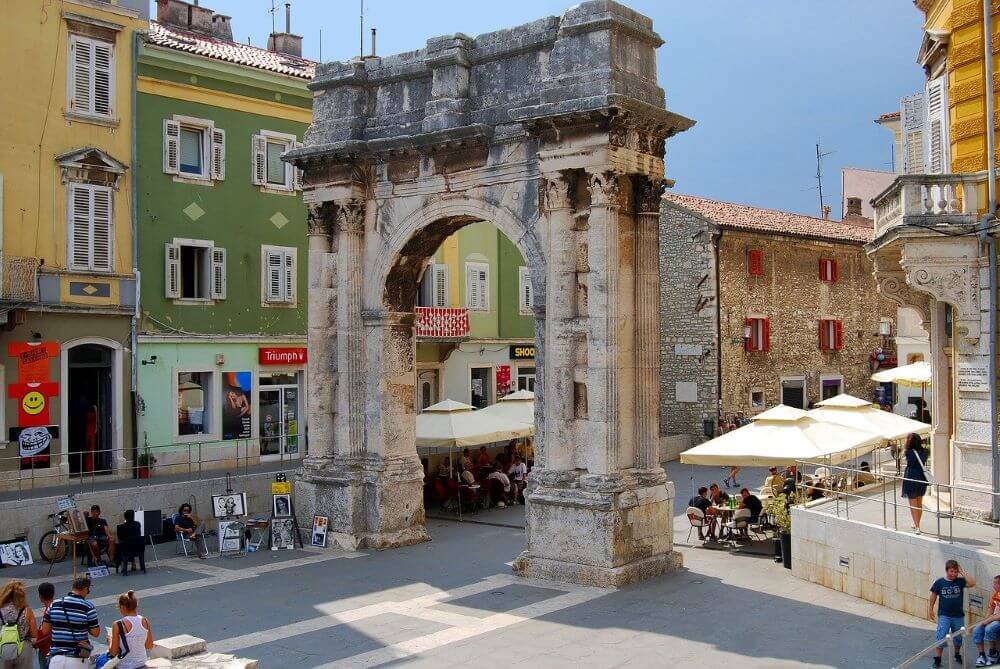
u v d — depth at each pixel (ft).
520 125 68.33
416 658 47.93
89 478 94.73
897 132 104.47
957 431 63.93
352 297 77.15
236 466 103.86
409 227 74.74
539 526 65.10
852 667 45.83
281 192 113.19
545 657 47.70
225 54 107.65
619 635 51.29
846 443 73.92
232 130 108.27
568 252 64.85
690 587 61.62
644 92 64.90
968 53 64.28
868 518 63.10
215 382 106.01
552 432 65.05
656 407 65.82
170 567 70.79
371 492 76.23
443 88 71.97
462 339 130.62
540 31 68.23
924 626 52.90
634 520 63.41
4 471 87.20
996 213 61.57
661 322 139.23
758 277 142.51
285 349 112.78
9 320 86.89
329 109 78.48
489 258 141.18
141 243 99.30
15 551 70.49
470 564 69.77
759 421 76.89
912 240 63.57
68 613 40.91
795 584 62.64
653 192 65.67
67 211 92.73
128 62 97.91
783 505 68.95
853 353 162.20
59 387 91.71
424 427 93.56
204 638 52.01
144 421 98.99
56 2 92.02
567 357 64.80
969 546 52.70
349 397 77.20
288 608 58.23
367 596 60.80
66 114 92.79
